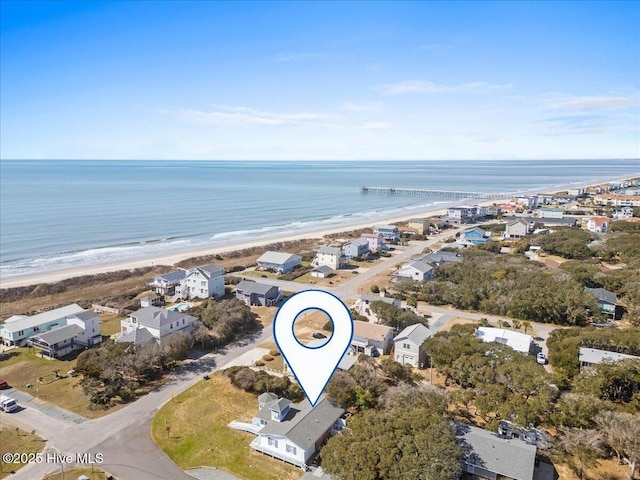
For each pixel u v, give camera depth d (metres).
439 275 75.62
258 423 35.22
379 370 44.00
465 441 29.70
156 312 53.09
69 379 44.22
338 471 26.98
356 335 49.75
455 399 35.53
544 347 50.00
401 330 54.03
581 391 36.16
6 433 34.91
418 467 25.77
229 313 57.19
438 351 42.47
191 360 48.59
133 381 43.28
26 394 41.25
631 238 91.69
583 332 46.28
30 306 69.06
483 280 69.00
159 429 35.62
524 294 60.59
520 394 34.41
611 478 28.69
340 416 34.97
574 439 29.91
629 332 44.28
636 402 33.69
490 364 38.38
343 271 87.69
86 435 34.81
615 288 65.00
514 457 28.14
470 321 59.22
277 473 30.42
